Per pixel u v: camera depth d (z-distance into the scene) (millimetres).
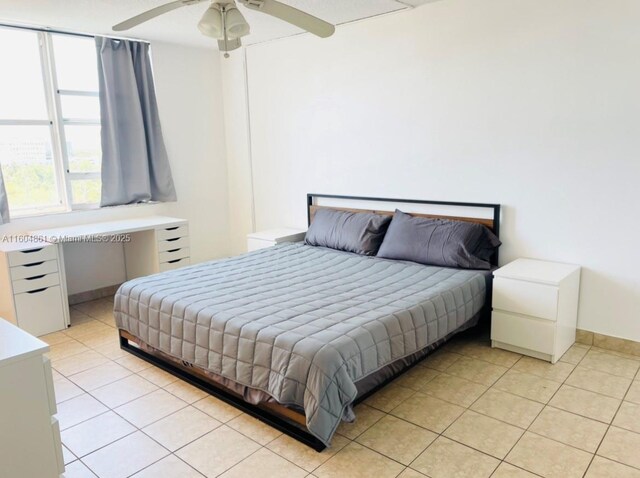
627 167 3062
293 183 5023
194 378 2936
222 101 5500
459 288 3123
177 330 2854
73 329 3891
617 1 2957
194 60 5176
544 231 3461
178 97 5090
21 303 3629
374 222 4148
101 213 4617
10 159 4148
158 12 2406
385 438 2340
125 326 3301
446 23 3680
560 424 2428
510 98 3465
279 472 2109
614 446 2246
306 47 4605
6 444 1585
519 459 2162
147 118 4793
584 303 3359
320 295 3006
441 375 2975
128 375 3068
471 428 2410
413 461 2162
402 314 2662
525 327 3162
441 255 3594
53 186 4434
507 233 3637
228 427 2475
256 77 5105
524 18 3320
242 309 2750
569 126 3242
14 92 4117
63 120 4383
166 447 2312
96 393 2838
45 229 4230
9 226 4070
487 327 3742
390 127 4152
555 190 3365
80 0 3389
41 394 1652
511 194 3568
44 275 3736
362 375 2330
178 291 3100
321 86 4566
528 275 3117
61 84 4363
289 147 4969
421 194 4055
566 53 3186
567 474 2059
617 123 3061
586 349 3314
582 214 3277
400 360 2727
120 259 4902
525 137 3439
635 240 3100
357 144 4406
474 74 3605
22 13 3701
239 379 2482
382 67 4105
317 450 2248
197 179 5375
